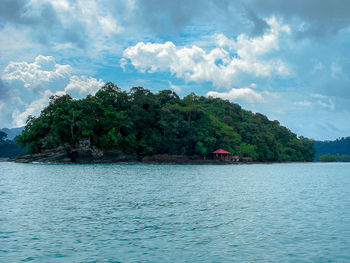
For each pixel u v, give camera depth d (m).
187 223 18.45
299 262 12.53
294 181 49.78
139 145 109.12
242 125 162.88
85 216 19.86
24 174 51.91
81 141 96.88
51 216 19.77
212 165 111.19
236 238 15.56
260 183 44.78
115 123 103.00
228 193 32.19
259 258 12.89
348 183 47.53
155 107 118.69
